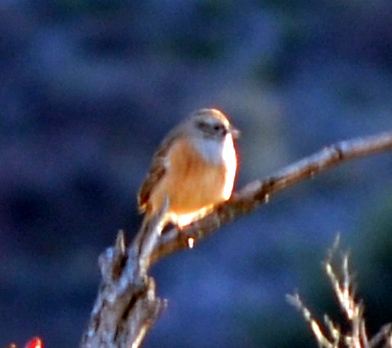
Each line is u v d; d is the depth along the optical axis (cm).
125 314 719
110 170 3167
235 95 3397
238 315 2350
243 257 2639
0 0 3697
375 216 1983
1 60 3550
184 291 2564
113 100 3362
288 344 1973
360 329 812
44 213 3042
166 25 3716
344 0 3800
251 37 3725
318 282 1842
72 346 2578
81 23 3688
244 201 847
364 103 3450
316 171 832
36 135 3281
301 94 3447
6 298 2692
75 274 2822
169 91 3434
